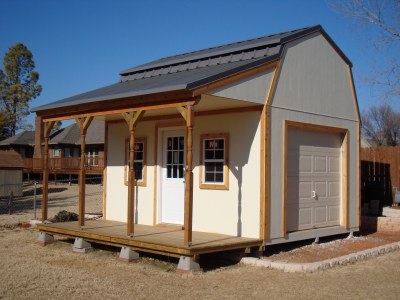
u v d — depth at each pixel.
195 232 10.45
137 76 13.14
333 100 11.98
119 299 6.70
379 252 10.27
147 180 12.02
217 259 9.55
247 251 9.20
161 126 11.65
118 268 8.70
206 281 7.78
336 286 7.52
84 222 11.82
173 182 11.50
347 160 12.39
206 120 10.70
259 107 9.73
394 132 47.72
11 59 58.81
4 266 8.77
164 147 11.77
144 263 9.16
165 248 8.52
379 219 14.01
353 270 8.70
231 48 10.92
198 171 10.80
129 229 9.45
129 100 9.54
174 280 7.82
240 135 10.04
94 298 6.74
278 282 7.74
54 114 11.87
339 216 12.30
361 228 14.33
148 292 7.07
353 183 12.66
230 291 7.18
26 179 44.41
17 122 59.22
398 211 14.50
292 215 10.69
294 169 10.80
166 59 13.70
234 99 9.00
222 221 10.27
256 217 9.66
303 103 10.87
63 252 10.42
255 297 6.88
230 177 10.18
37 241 11.60
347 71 12.64
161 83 9.43
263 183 9.59
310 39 11.20
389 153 16.27
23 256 9.88
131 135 9.58
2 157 27.80
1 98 58.97
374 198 16.45
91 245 10.65
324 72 11.68
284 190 10.08
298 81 10.73
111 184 13.17
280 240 9.96
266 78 9.77
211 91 8.49
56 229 11.05
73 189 33.25
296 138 10.91
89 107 10.66
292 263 8.91
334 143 12.25
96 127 41.56
